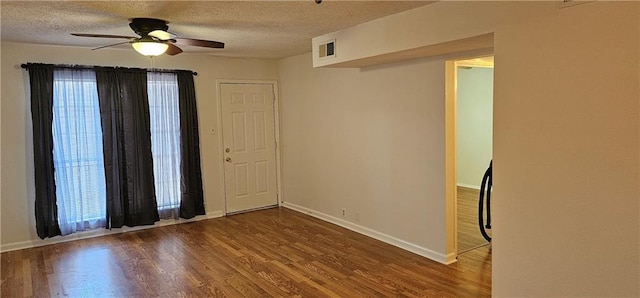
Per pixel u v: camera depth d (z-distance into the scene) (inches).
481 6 111.6
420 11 129.9
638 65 83.2
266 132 258.4
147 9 126.4
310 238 197.2
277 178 265.0
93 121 199.2
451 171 159.8
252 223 226.2
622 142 86.3
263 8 128.0
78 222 198.8
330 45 170.6
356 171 203.8
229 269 159.6
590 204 92.1
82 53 196.2
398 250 177.0
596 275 92.1
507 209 108.8
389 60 167.6
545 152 99.6
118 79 202.7
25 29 154.1
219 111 239.6
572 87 93.6
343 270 156.0
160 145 219.0
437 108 158.7
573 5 92.3
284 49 214.1
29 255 178.9
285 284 144.7
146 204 214.4
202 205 235.0
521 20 102.4
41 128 186.4
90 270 161.2
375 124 189.5
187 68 226.7
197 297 135.9
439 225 162.2
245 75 247.4
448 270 153.9
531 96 101.5
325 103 221.6
